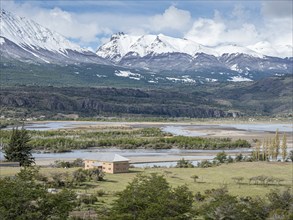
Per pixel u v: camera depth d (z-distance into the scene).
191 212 88.81
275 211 94.44
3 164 180.50
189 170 185.50
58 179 142.00
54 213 77.75
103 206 111.25
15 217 74.12
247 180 162.88
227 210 90.50
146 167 194.12
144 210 82.25
